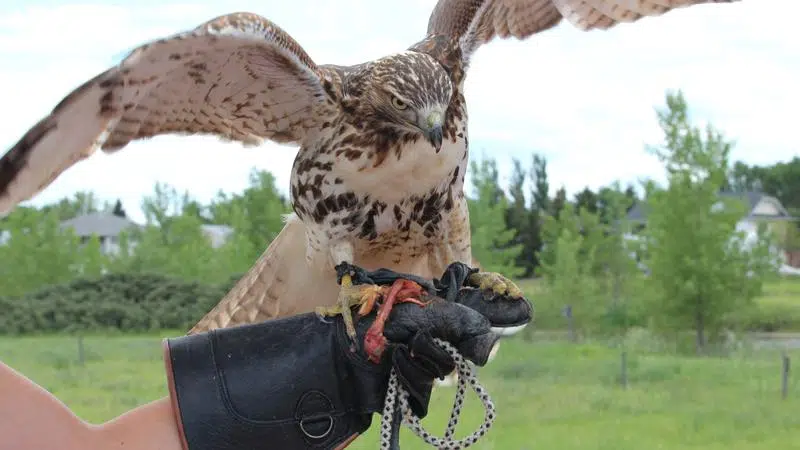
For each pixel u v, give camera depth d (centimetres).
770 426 1154
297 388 254
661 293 2270
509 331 282
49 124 230
